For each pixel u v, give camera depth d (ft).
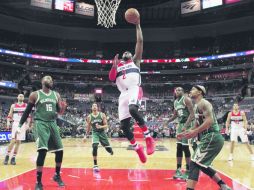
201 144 13.97
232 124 31.42
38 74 128.57
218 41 129.80
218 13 113.70
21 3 104.78
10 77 118.83
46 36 131.34
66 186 17.37
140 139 69.21
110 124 97.35
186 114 20.24
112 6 80.23
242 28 122.01
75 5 110.73
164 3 108.58
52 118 17.29
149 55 136.56
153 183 18.48
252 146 54.85
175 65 134.31
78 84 131.44
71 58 129.59
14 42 126.00
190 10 106.52
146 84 131.95
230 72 124.57
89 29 128.67
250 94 111.14
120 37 133.90
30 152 39.27
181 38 132.57
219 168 25.30
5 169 23.77
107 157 34.22
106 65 135.54
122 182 18.74
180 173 20.17
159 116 110.11
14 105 27.17
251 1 96.07
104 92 132.16
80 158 32.96
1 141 52.54
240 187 17.25
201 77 130.21
